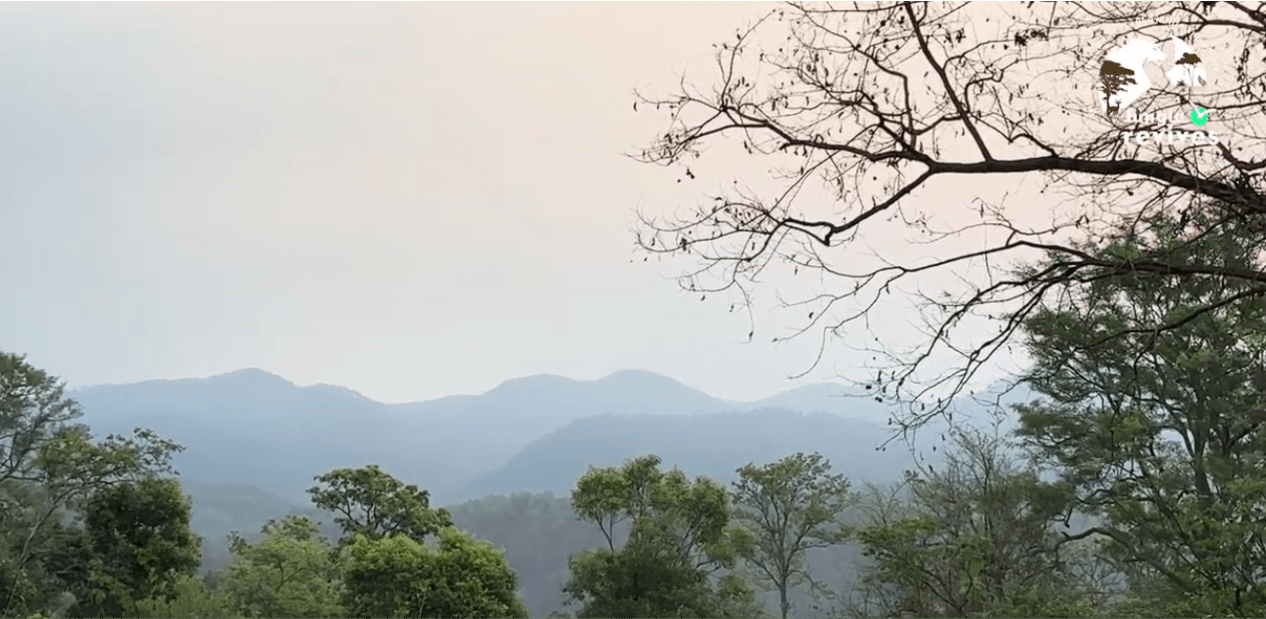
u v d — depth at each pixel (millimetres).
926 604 21422
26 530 39344
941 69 4363
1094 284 4664
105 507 39438
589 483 40906
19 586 35406
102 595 37969
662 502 40312
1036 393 23641
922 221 4562
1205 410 22578
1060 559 26156
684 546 40781
